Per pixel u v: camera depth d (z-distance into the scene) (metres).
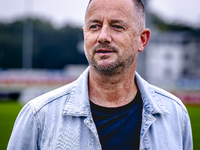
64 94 1.58
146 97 1.61
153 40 40.25
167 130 1.56
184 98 15.32
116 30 1.50
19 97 16.95
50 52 45.16
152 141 1.51
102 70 1.48
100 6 1.51
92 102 1.56
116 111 1.54
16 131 1.51
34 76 17.12
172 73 40.50
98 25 1.51
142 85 1.65
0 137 6.97
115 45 1.48
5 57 42.25
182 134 1.67
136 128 1.51
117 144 1.46
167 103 1.68
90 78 1.62
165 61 40.62
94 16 1.51
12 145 1.49
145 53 7.89
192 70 40.88
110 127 1.49
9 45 42.28
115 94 1.57
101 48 1.47
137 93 1.65
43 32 45.00
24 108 1.57
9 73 18.89
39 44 44.78
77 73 20.22
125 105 1.57
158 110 1.57
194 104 15.19
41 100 1.55
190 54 41.09
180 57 40.88
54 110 1.52
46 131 1.48
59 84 17.02
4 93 17.16
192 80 15.45
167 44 40.66
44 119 1.50
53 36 45.38
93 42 1.50
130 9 1.54
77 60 45.53
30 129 1.49
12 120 9.70
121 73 1.52
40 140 1.49
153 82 15.67
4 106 13.87
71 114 1.48
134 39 1.56
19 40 42.69
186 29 51.00
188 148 1.73
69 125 1.47
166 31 51.38
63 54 45.34
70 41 45.81
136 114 1.56
